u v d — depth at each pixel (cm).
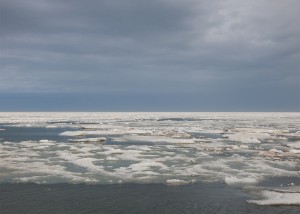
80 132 5253
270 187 2008
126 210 1638
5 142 4097
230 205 1695
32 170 2428
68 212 1602
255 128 6462
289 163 2773
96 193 1894
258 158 3039
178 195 1866
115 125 7431
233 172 2427
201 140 4444
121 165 2673
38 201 1748
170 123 8469
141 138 4641
